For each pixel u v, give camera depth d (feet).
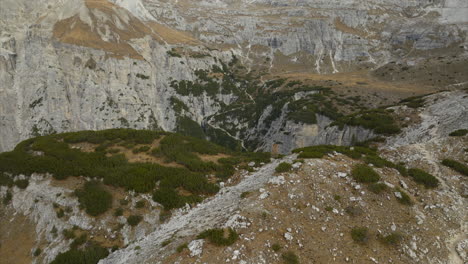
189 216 64.34
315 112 262.67
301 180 60.59
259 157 100.37
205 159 96.43
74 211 71.87
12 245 71.46
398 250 45.70
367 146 137.49
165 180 77.82
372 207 53.98
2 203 82.48
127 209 70.90
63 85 282.77
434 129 118.52
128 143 105.91
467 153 81.00
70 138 106.32
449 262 44.50
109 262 57.21
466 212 55.98
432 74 331.77
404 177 66.18
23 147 100.73
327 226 49.70
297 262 42.24
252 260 42.04
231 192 69.56
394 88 293.02
